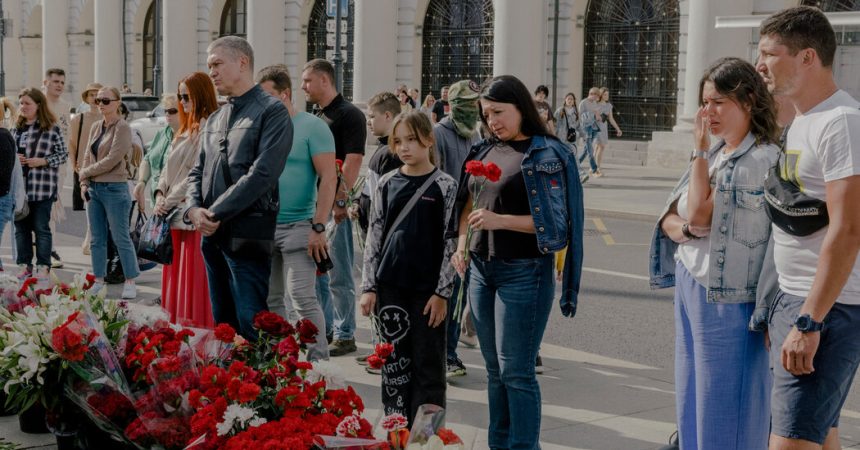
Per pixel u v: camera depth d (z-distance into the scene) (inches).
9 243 524.7
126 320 206.8
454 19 1240.2
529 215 197.9
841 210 148.6
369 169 289.9
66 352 180.4
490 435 213.0
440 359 215.3
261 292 238.8
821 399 156.1
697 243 175.8
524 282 198.8
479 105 205.6
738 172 169.5
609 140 1080.2
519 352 200.5
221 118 239.5
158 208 291.3
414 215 212.8
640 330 350.6
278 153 231.0
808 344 151.4
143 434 171.8
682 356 180.2
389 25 1239.5
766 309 163.8
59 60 1843.0
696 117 173.8
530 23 1072.8
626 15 1096.2
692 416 179.0
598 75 1122.0
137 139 406.3
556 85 1069.8
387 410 216.8
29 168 407.8
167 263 292.4
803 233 156.1
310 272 265.1
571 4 1110.4
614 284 437.4
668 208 183.5
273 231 235.6
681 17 1035.9
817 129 153.0
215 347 192.7
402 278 213.0
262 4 1402.6
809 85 155.6
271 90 265.3
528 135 202.8
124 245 385.4
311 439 149.9
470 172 193.2
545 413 252.7
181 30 1535.4
